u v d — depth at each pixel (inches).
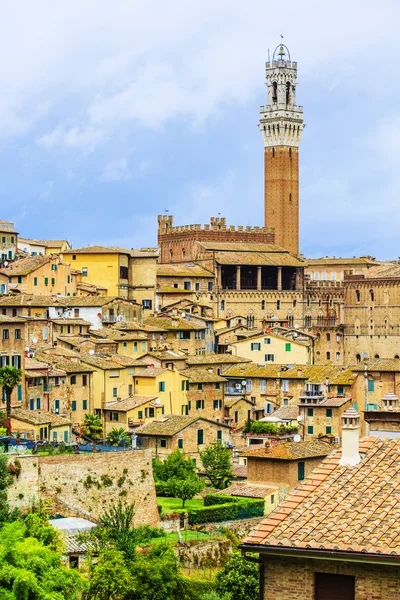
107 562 4830.2
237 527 7194.9
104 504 6402.6
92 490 6358.3
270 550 1982.0
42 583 3993.6
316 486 2124.8
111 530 5738.2
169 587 4837.6
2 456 5890.8
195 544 6456.7
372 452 2190.0
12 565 3996.1
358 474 2132.1
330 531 1994.3
